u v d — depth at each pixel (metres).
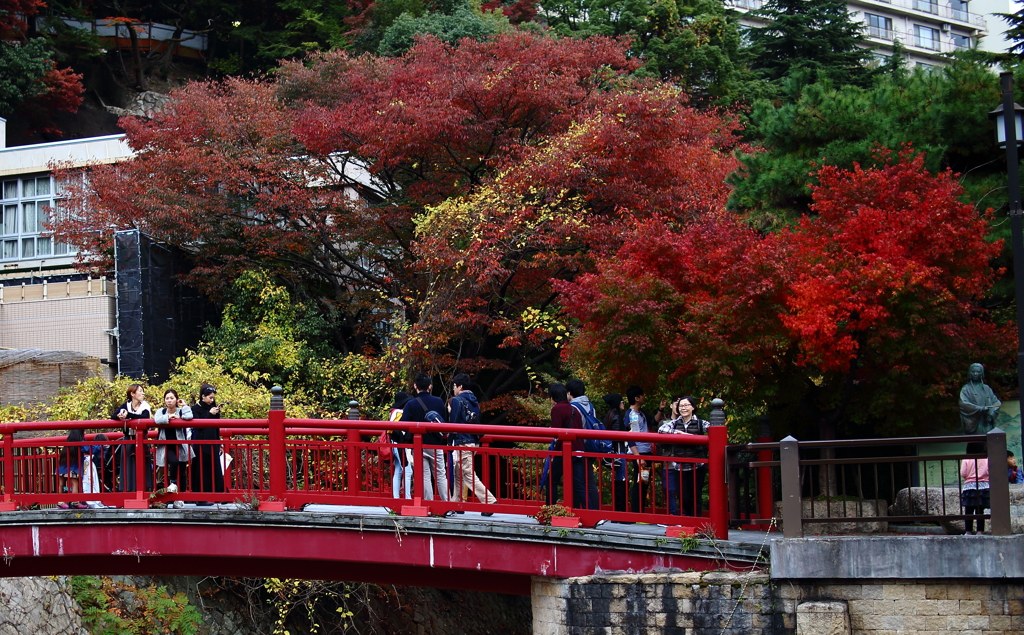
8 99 40.38
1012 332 14.80
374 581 12.11
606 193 20.89
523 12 43.41
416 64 25.27
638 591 10.34
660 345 14.80
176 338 24.88
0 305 26.03
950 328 13.84
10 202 32.03
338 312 25.95
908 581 9.59
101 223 25.45
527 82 23.23
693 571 10.41
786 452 10.05
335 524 11.55
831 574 9.73
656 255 15.11
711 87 39.25
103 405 19.66
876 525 12.15
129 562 12.58
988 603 9.38
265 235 24.22
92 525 12.25
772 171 18.30
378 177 27.30
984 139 18.05
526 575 11.34
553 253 20.11
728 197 20.02
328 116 24.06
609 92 25.62
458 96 23.38
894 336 13.49
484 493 12.61
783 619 9.85
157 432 12.85
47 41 44.41
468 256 20.02
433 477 11.84
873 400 14.40
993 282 16.75
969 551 9.41
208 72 52.25
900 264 13.53
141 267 23.81
